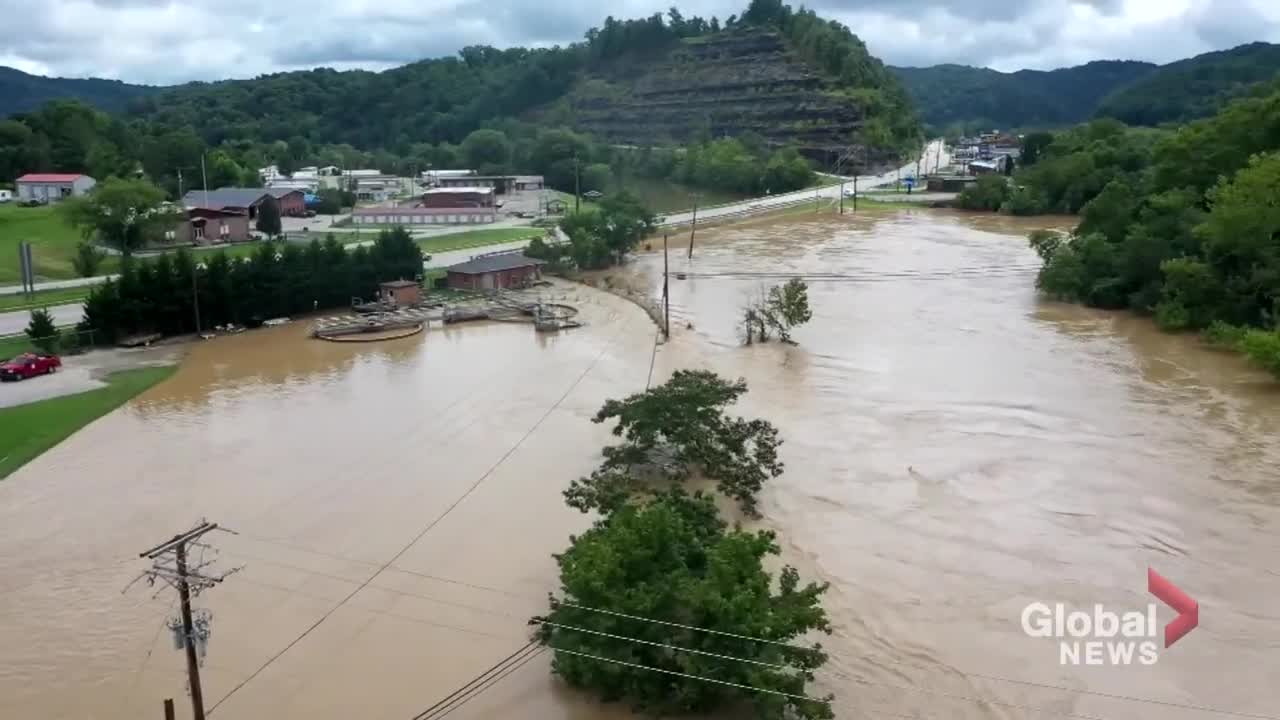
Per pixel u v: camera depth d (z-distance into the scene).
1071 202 162.88
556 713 28.94
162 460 51.38
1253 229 70.19
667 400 45.78
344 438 54.84
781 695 25.94
